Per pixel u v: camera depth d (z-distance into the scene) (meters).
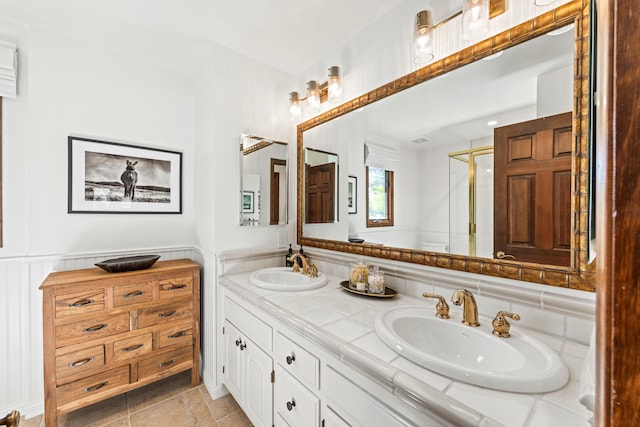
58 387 1.49
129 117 2.04
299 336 1.12
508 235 1.07
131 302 1.69
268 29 1.70
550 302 0.94
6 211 1.62
